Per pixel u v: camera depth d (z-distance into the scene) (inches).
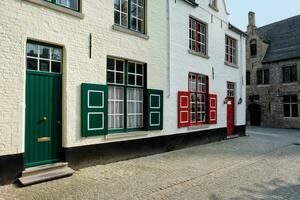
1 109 218.5
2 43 220.4
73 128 269.7
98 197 199.2
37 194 201.9
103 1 302.0
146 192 212.5
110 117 316.5
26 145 238.2
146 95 356.5
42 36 246.8
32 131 243.0
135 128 346.0
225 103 550.6
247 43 1019.3
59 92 264.7
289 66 893.8
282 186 234.7
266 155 380.8
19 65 229.8
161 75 382.6
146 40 358.6
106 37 304.7
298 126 855.1
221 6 547.2
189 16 452.1
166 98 392.5
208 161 330.0
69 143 265.7
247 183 242.8
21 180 221.8
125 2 337.7
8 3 224.4
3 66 220.4
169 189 222.1
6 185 219.0
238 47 613.0
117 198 198.4
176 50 414.9
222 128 538.0
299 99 858.8
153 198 201.0
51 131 257.3
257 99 982.4
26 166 237.8
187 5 443.2
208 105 495.5
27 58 241.9
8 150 221.8
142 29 361.4
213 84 513.0
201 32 492.1
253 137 602.2
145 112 356.5
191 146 445.1
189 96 442.3
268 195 211.5
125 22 336.8
